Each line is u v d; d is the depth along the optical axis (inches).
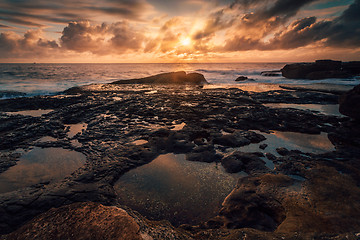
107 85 931.3
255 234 96.8
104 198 153.2
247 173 196.1
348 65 1283.2
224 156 229.3
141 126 336.5
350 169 185.3
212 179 187.0
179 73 1156.5
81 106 462.0
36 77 1262.3
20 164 213.2
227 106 465.7
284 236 90.8
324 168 190.7
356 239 79.2
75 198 147.0
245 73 1828.2
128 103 506.3
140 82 1076.5
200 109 436.8
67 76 1416.1
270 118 365.1
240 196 155.3
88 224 79.5
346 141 257.6
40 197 144.2
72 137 289.4
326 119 353.7
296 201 142.3
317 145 258.8
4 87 831.7
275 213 136.4
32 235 74.0
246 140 271.7
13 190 167.8
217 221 132.4
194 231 122.9
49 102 525.3
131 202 155.3
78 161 220.7
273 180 173.9
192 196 162.6
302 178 177.5
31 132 301.9
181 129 319.0
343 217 120.4
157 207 149.9
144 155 229.8
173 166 210.7
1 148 250.2
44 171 199.5
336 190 152.9
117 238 73.9
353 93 303.1
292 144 264.4
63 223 79.9
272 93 663.1
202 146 253.8
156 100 544.7
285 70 1331.2
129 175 193.2
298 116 367.9
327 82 960.3
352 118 310.2
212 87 898.7
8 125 326.6
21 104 502.9
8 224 121.3
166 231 102.3
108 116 399.5
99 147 252.2
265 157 227.1
